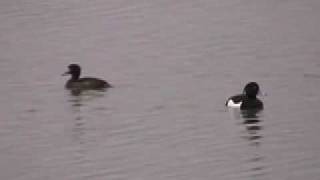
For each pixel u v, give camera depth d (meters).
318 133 41.94
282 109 45.34
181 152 40.38
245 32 59.97
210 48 56.75
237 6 66.62
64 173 38.56
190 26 62.09
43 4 68.06
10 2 68.88
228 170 38.09
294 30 59.81
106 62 55.41
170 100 47.53
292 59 53.56
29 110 47.09
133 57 56.06
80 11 66.19
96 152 40.84
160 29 61.78
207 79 50.75
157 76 52.00
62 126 44.56
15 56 56.97
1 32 62.19
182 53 56.12
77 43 59.41
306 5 65.69
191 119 44.53
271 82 49.75
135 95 48.75
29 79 52.47
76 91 49.84
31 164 39.75
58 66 54.75
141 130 43.41
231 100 45.84
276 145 40.69
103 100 48.28
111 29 62.22
